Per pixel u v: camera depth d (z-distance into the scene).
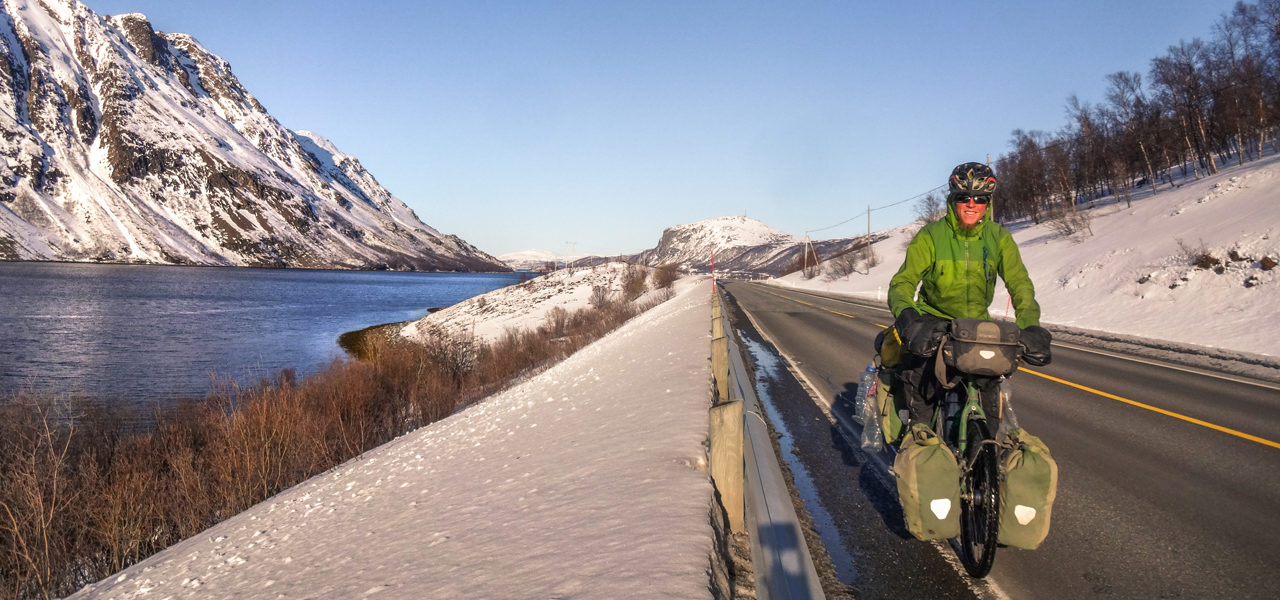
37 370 29.58
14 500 8.48
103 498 8.95
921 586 3.38
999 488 3.14
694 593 2.56
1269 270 18.83
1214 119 50.38
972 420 3.26
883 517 4.36
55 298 75.81
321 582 4.18
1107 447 6.04
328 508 6.50
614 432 6.01
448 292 127.44
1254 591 3.22
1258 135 46.41
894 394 3.99
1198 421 7.05
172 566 6.11
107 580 6.45
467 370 23.23
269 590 4.40
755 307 28.61
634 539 3.23
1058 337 17.25
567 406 8.59
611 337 20.95
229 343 40.88
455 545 4.01
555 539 3.56
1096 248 32.53
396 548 4.38
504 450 6.80
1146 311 20.97
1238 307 18.06
